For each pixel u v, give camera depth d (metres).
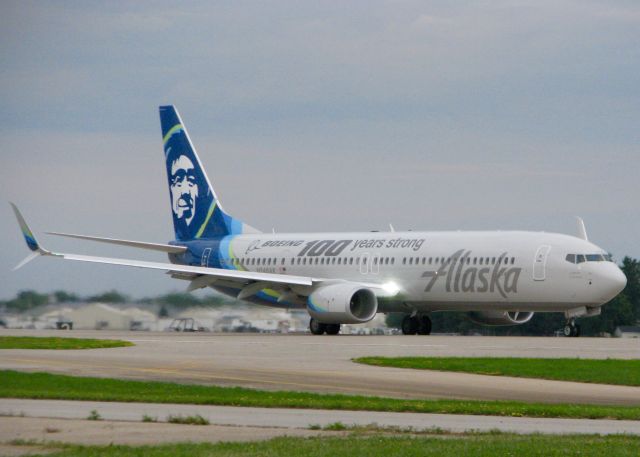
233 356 164.12
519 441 78.44
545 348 180.62
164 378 129.50
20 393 110.50
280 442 77.69
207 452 73.00
